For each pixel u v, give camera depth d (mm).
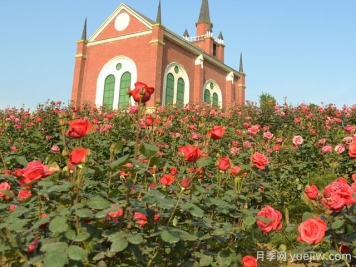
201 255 2244
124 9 26359
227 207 2736
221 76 31828
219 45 39031
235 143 5027
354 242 2104
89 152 1884
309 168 5949
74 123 2016
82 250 1597
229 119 10359
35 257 1638
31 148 6844
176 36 26578
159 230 2082
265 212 2314
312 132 7691
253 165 2975
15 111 11602
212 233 2277
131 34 25594
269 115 11891
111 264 2305
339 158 5719
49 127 8430
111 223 2064
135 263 2057
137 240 1748
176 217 2502
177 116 9297
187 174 3219
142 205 2273
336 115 10242
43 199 2635
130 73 25359
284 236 3975
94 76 26953
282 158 5805
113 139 5965
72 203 1913
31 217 2201
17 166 5855
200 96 28203
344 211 2232
